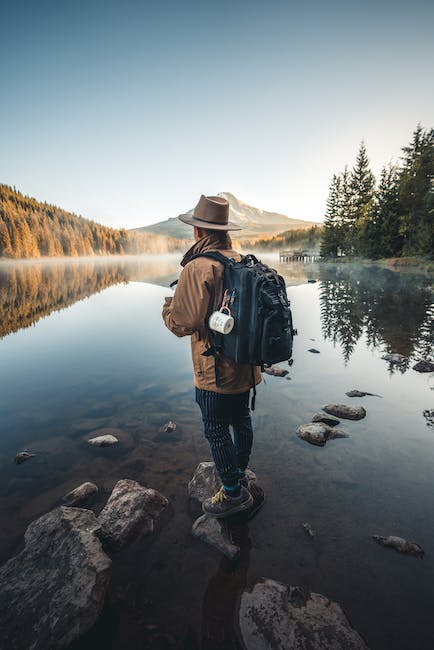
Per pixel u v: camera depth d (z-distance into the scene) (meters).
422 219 32.97
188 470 2.54
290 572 1.68
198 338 1.96
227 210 2.05
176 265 56.22
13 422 3.40
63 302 12.71
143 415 3.49
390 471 2.48
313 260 56.66
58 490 2.35
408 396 3.87
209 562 1.75
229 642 1.36
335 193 57.50
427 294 13.16
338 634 1.37
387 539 1.84
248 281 1.73
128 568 1.72
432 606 1.50
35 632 1.39
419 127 39.25
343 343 6.21
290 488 2.30
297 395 3.92
